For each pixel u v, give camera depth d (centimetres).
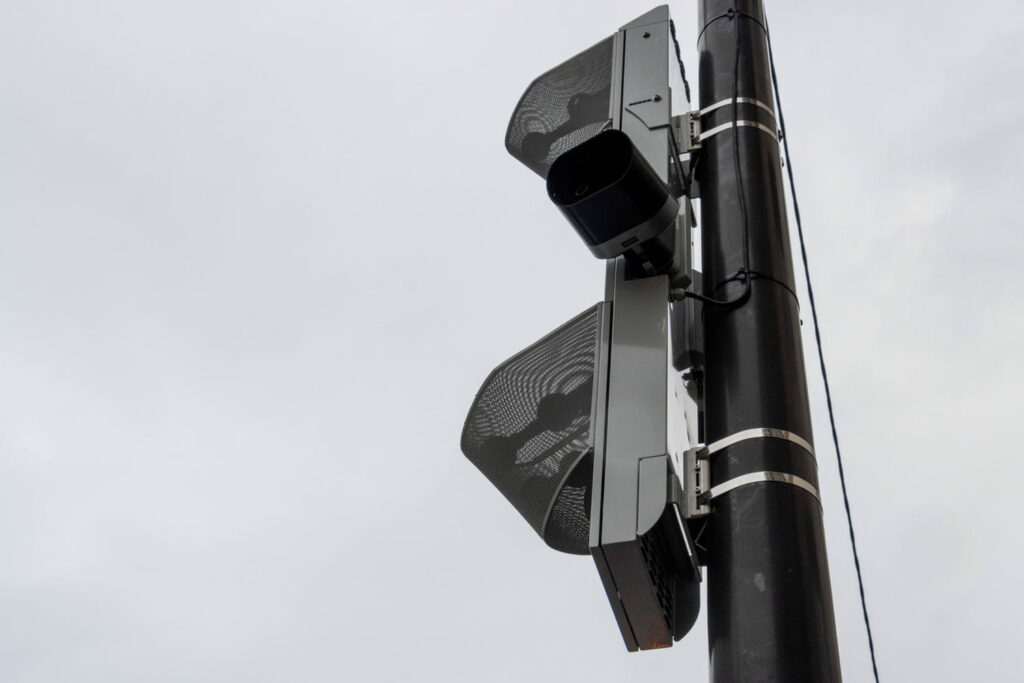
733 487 266
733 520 262
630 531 261
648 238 296
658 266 305
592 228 295
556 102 369
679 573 278
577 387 298
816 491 270
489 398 307
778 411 277
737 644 243
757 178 330
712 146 345
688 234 330
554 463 295
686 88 384
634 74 354
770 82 367
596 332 301
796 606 244
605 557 264
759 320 296
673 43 368
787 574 248
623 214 289
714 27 381
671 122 341
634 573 264
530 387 303
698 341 320
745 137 342
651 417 279
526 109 374
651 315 298
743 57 365
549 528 295
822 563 255
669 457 271
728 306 302
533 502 298
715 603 254
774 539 254
